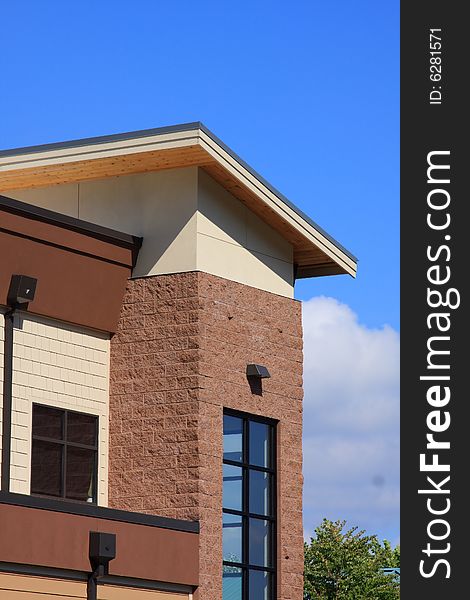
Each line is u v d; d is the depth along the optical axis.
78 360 26.78
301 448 29.12
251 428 28.06
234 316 27.84
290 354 29.22
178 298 27.14
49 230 25.58
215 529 26.53
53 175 28.17
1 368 24.97
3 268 24.88
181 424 26.64
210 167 27.42
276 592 27.89
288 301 29.42
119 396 27.25
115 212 28.17
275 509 28.30
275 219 28.95
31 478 25.31
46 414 25.89
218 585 26.42
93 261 26.70
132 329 27.42
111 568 24.06
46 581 22.95
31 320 25.84
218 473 26.83
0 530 21.98
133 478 26.83
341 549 55.22
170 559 25.42
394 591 54.69
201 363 26.78
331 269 30.86
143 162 27.27
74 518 23.47
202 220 27.50
